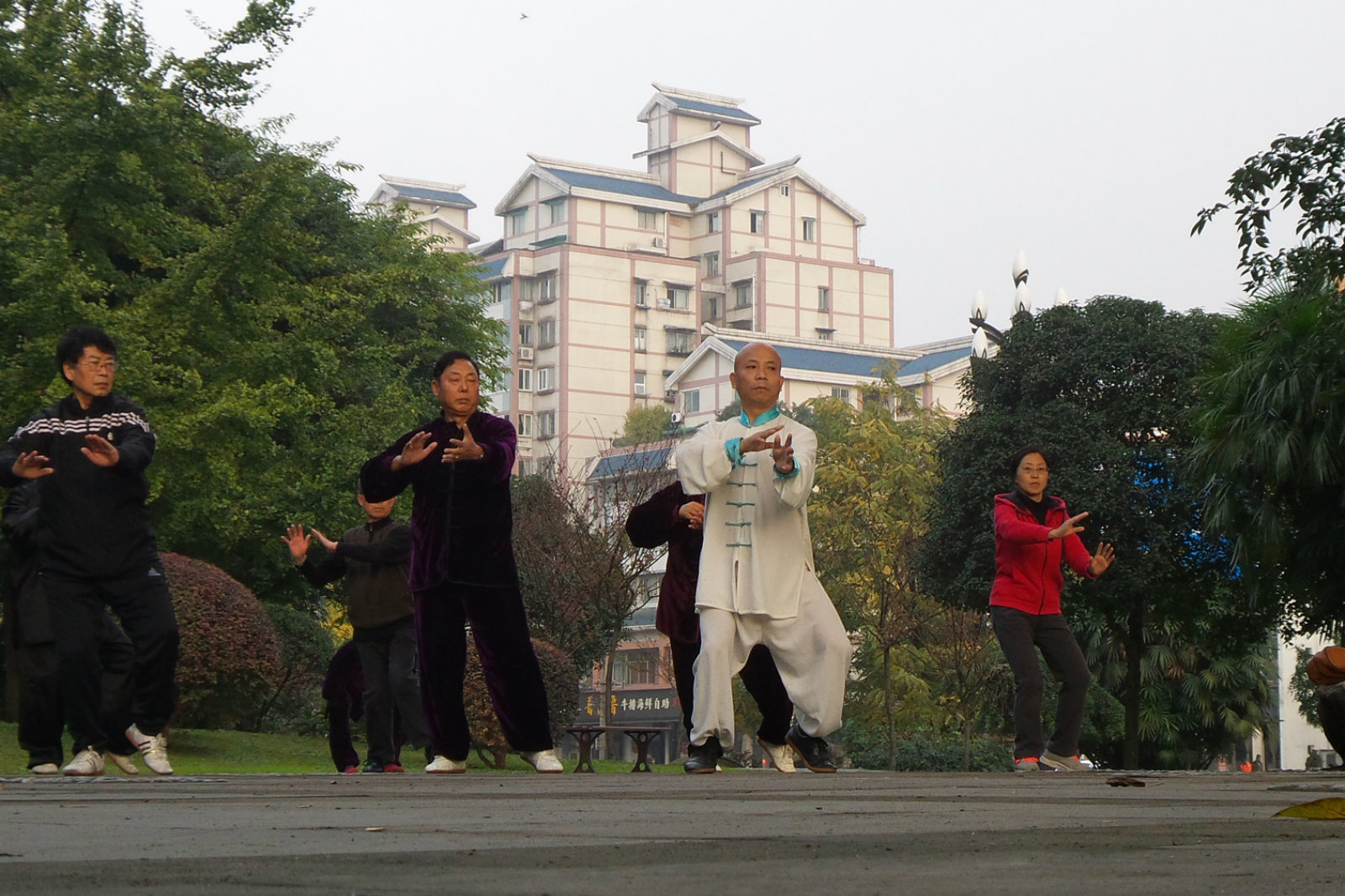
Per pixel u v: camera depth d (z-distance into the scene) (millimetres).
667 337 94000
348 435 22078
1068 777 6324
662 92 102125
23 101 20625
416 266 31500
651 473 28094
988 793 3893
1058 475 23172
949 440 25688
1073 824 2359
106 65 20031
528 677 6805
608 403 91750
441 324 32250
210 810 2812
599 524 27703
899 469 34344
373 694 9586
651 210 97375
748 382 7148
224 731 16766
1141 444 24141
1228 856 1717
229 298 21125
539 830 2205
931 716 33000
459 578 6652
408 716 9398
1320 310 14195
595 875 1466
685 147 101250
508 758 16594
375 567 9453
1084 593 23078
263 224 20625
